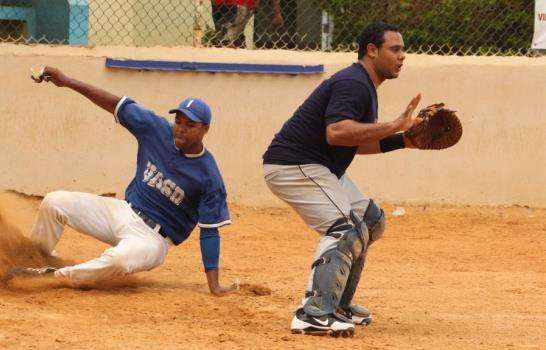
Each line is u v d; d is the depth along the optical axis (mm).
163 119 17109
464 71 29031
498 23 30531
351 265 14461
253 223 26484
